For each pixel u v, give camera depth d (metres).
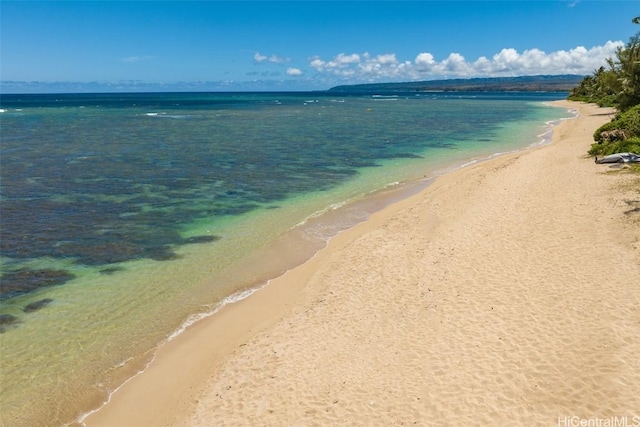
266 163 34.09
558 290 11.82
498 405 8.25
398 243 16.83
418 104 128.12
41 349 11.28
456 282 13.09
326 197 24.66
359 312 12.20
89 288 14.37
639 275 11.97
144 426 8.98
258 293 14.12
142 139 47.41
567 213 17.45
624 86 47.28
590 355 9.16
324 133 52.78
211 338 11.80
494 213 18.73
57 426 9.01
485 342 10.09
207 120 72.00
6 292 14.00
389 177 29.22
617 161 25.03
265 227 19.95
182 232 19.33
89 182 27.83
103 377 10.37
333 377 9.58
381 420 8.23
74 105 129.38
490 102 137.25
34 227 19.70
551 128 53.50
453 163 33.31
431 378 9.17
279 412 8.71
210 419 8.81
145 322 12.55
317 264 15.96
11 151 39.00
